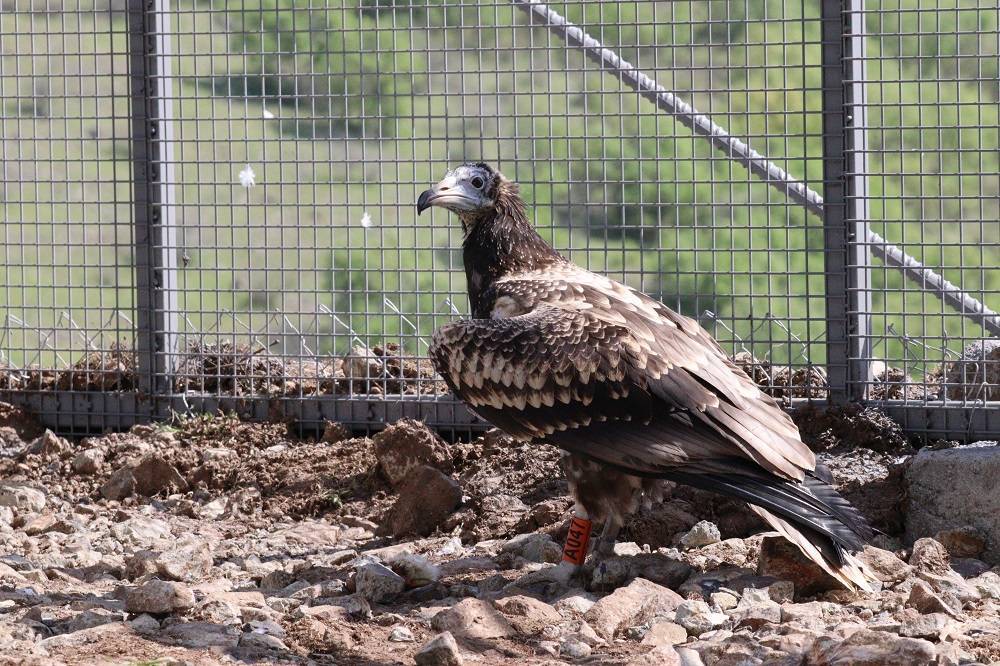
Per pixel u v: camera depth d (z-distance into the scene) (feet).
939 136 36.35
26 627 24.48
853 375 37.99
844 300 37.70
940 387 38.22
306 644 24.32
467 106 67.31
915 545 29.91
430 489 34.91
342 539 34.63
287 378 42.01
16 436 42.47
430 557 32.22
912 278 37.93
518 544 32.09
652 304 31.48
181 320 43.88
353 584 28.81
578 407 28.58
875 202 71.10
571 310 29.76
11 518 35.12
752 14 67.31
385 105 68.33
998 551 30.68
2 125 43.96
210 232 58.34
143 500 37.68
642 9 63.46
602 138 38.47
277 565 31.96
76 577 30.12
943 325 37.37
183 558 30.55
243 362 43.42
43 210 59.72
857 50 36.96
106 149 62.18
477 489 36.11
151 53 41.78
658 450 27.71
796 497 26.81
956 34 36.01
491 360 29.45
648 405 27.96
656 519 32.37
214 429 41.78
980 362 36.73
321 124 60.54
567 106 39.06
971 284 70.13
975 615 26.30
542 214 69.10
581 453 28.71
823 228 37.63
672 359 28.43
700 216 68.69
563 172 69.05
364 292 40.78
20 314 51.75
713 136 38.04
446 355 30.30
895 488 33.30
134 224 42.52
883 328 39.68
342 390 42.68
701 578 28.48
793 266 67.82
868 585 27.14
